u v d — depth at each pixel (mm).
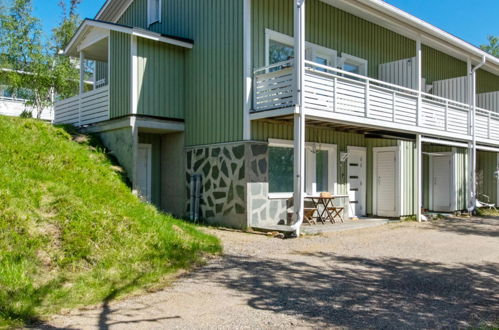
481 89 19125
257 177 10227
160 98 11430
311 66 11758
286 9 11156
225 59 10688
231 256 7090
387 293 5285
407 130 11891
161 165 12578
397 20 11414
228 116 10555
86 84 21297
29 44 18109
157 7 13391
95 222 6418
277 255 7266
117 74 11562
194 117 11562
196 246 7152
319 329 4125
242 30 10250
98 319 4293
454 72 17422
